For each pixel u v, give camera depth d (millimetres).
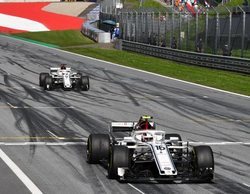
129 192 45625
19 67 175250
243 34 165000
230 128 83500
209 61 177000
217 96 123125
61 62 194375
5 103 106062
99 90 128500
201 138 74688
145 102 111750
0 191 45688
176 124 86375
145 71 173375
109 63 195250
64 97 115250
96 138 55219
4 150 63875
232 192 46219
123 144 51656
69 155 61188
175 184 48375
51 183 48625
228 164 58094
